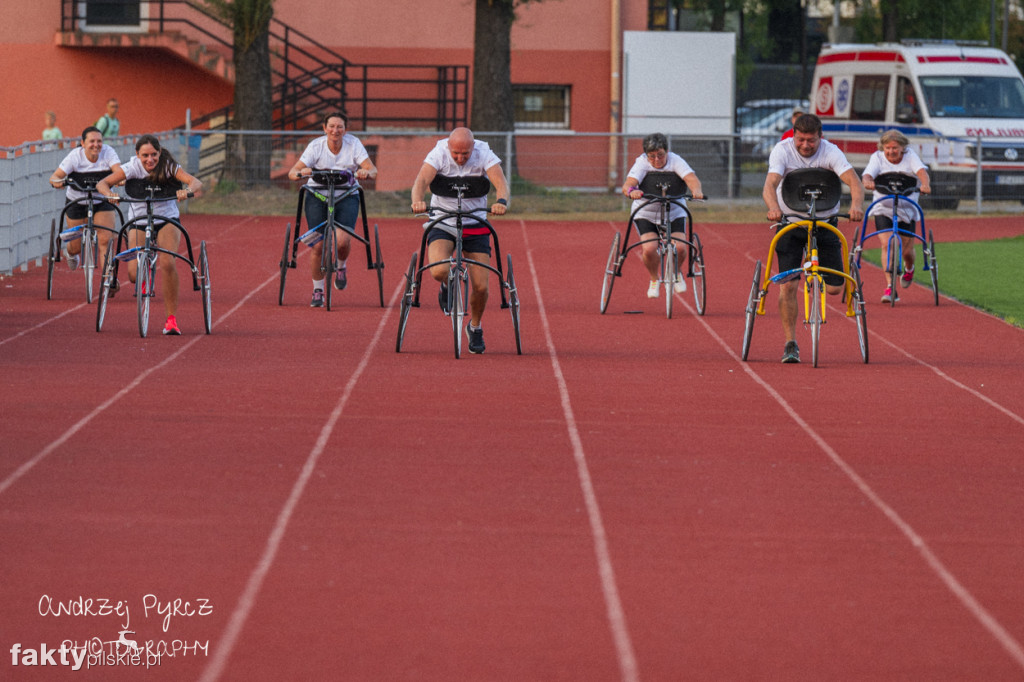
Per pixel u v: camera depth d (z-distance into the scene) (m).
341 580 15.79
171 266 33.94
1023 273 52.72
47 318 37.00
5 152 49.44
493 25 78.25
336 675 13.16
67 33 85.25
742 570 16.50
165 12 86.94
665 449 22.66
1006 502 19.91
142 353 31.11
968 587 16.12
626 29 91.75
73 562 16.20
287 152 75.62
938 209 79.31
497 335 35.69
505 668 13.41
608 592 15.60
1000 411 26.67
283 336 34.47
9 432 22.55
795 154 30.94
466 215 30.42
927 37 113.25
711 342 35.28
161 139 69.44
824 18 135.00
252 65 77.19
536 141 85.88
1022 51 139.25
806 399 27.39
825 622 14.87
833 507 19.39
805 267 30.80
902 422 25.38
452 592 15.48
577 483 20.28
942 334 37.44
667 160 39.47
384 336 34.91
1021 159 78.62
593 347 33.97
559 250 59.19
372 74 89.69
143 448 21.69
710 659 13.77
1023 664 13.87
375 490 19.59
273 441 22.41
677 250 39.97
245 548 16.84
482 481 20.25
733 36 91.00
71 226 41.28
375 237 40.50
